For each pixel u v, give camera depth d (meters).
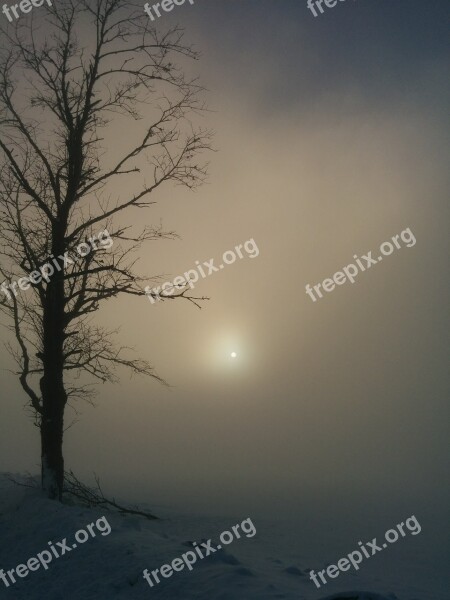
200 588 10.23
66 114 18.00
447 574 14.45
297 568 12.14
